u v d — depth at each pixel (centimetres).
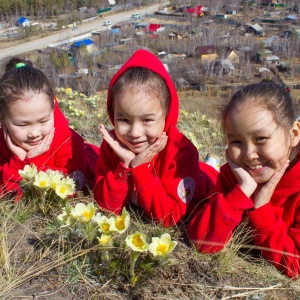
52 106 95
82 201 98
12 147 97
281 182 80
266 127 73
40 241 79
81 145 104
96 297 68
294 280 77
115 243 74
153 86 82
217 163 132
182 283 72
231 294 72
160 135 86
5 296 67
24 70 93
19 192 94
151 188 86
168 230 87
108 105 90
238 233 83
